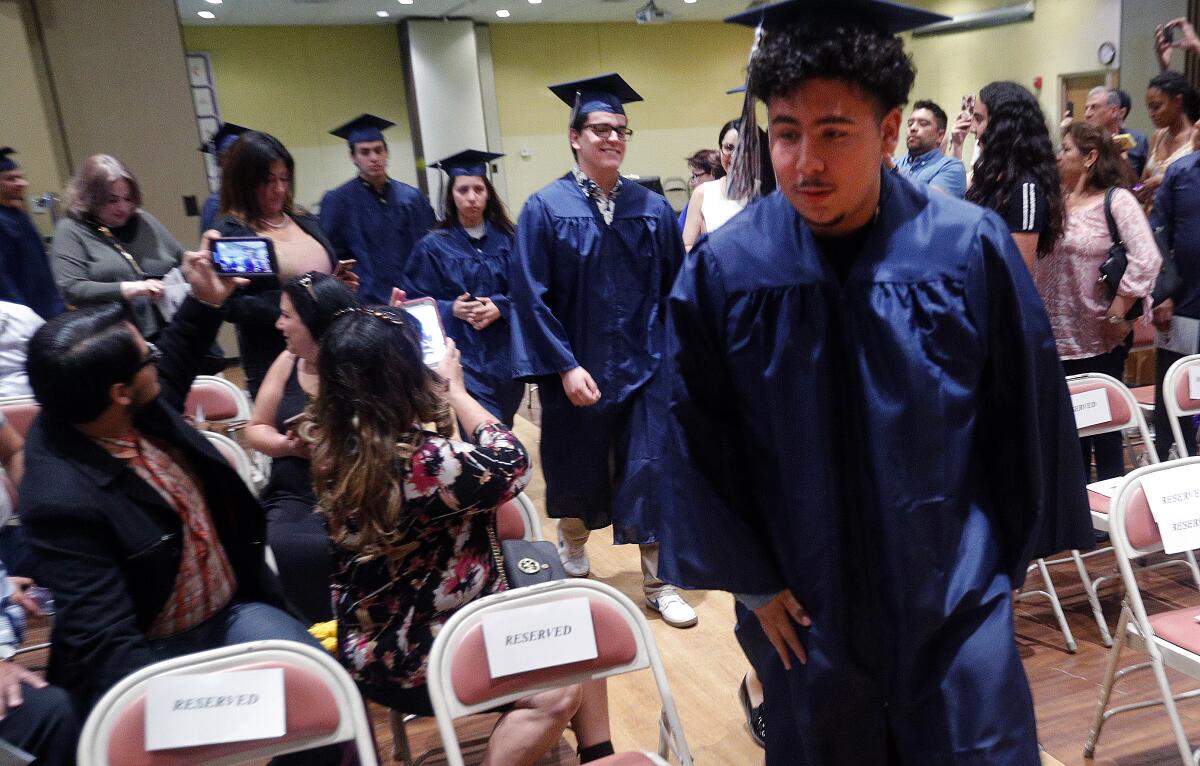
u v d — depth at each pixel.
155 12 7.01
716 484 1.27
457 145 11.13
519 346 2.84
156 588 1.71
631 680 2.71
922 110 4.33
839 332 1.16
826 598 1.20
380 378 1.64
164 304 3.45
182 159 7.26
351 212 4.29
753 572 1.25
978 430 1.19
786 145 1.07
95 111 6.94
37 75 6.73
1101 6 6.34
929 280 1.11
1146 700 2.45
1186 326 3.29
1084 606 3.02
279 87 10.74
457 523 1.74
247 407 3.14
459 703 1.51
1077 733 2.33
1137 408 2.74
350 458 1.65
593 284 2.85
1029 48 6.95
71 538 1.59
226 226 3.13
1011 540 1.22
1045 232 2.90
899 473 1.12
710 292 1.21
